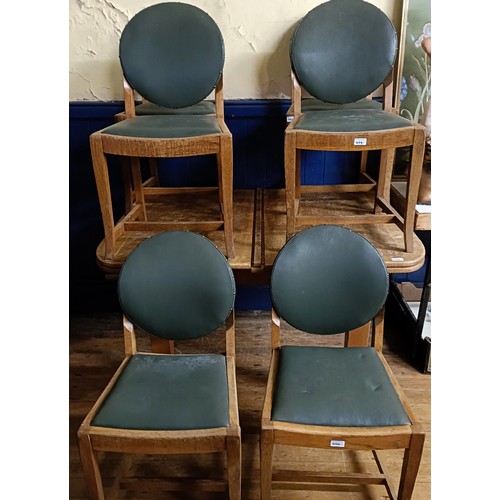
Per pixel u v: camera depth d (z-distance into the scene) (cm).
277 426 116
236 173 225
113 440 116
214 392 128
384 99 187
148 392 128
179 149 151
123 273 140
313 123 156
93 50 207
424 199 208
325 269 140
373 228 185
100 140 151
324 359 138
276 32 203
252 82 211
